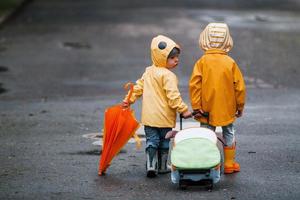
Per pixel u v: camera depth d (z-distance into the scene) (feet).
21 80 97.50
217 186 47.96
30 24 158.71
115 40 132.98
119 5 194.59
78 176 50.88
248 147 58.13
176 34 138.51
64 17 170.30
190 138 47.14
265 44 124.47
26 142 61.98
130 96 50.70
